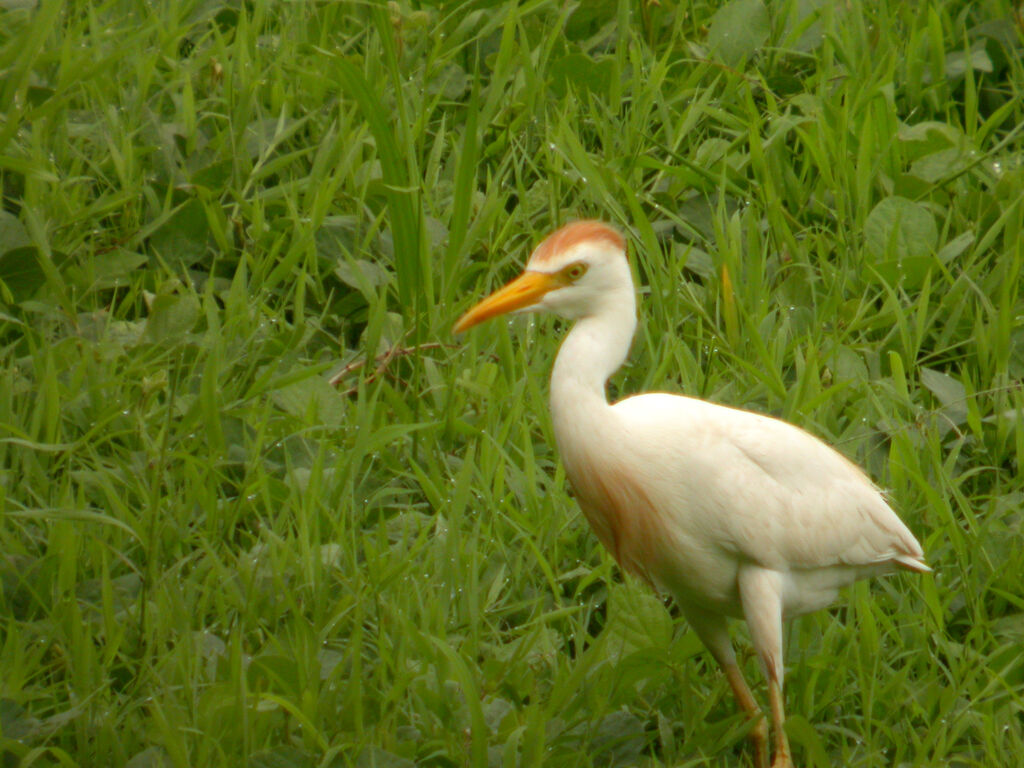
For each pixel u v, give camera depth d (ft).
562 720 23.68
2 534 26.03
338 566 26.76
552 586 27.17
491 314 24.11
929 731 24.59
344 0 43.65
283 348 32.30
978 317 34.47
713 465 23.91
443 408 31.40
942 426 32.24
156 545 25.62
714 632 25.22
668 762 24.44
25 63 33.76
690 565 24.35
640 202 38.40
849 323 35.17
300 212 36.99
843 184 38.93
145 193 35.58
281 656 23.36
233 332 31.94
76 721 22.67
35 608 25.18
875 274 35.73
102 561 26.03
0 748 21.36
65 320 31.89
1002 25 45.09
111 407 28.78
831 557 24.71
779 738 23.90
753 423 24.88
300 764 21.91
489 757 22.80
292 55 41.63
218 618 25.72
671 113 41.78
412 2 45.21
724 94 42.09
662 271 35.24
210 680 24.07
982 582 28.63
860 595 27.30
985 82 45.16
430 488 28.91
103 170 36.96
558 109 40.78
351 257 33.81
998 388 32.27
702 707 25.27
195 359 31.12
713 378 32.76
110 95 38.81
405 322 33.30
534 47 43.78
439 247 35.63
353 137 38.27
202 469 28.45
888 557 25.48
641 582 27.14
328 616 25.57
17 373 30.04
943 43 45.16
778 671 24.03
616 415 24.17
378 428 30.66
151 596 25.13
